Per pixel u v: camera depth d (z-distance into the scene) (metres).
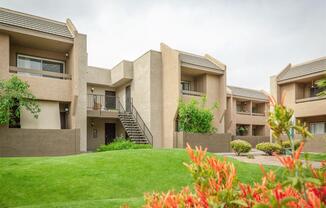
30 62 16.12
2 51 13.78
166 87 20.20
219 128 21.83
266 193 1.55
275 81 23.78
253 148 27.83
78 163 9.71
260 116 34.62
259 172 9.50
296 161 1.43
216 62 22.62
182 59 20.09
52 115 15.30
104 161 10.08
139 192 7.62
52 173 8.50
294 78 22.41
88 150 22.08
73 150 14.62
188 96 20.47
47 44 15.64
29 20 14.93
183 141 18.05
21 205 6.43
